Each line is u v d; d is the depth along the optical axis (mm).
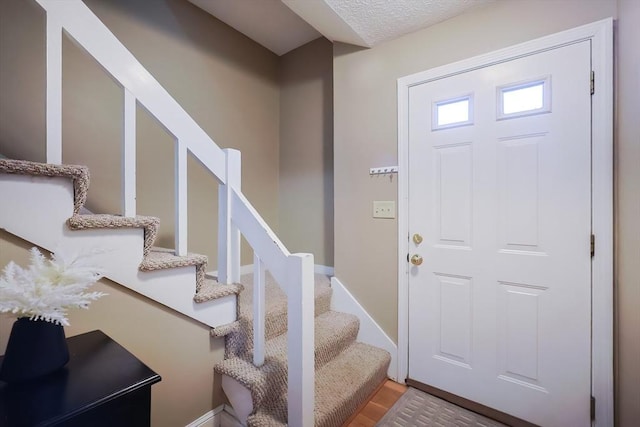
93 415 645
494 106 1539
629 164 1214
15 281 667
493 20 1539
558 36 1369
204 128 2271
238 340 1436
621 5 1221
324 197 2617
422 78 1758
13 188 873
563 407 1367
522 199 1471
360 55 2016
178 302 1239
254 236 1328
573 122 1343
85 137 1693
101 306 1059
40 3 951
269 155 2824
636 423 1194
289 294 1176
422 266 1774
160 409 1210
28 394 658
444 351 1702
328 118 2578
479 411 1579
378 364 1751
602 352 1278
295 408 1159
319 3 1562
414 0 1527
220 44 2383
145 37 1928
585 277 1319
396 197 1873
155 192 2004
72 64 1644
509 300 1508
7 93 1443
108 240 1053
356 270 2045
